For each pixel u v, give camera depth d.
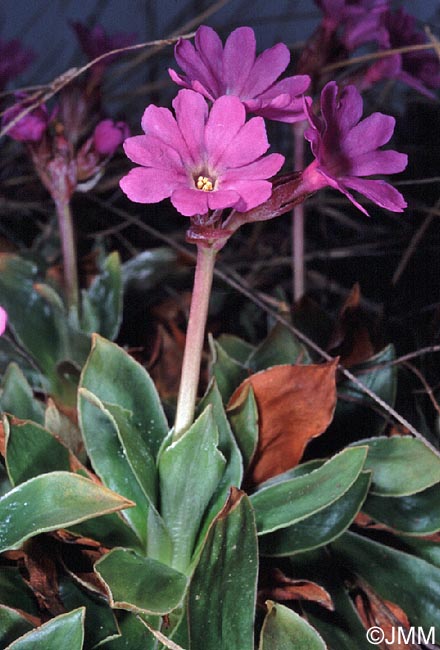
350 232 0.51
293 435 0.30
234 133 0.24
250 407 0.29
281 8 0.60
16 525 0.25
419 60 0.34
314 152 0.23
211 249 0.25
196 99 0.24
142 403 0.29
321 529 0.29
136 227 0.49
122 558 0.27
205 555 0.25
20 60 0.36
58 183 0.34
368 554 0.30
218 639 0.26
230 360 0.31
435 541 0.30
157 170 0.23
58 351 0.35
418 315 0.41
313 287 0.46
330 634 0.28
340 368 0.31
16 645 0.25
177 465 0.26
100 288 0.36
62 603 0.28
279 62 0.25
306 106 0.23
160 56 0.54
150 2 0.57
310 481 0.27
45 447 0.28
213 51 0.25
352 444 0.30
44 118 0.33
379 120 0.25
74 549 0.29
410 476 0.29
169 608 0.26
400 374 0.34
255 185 0.23
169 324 0.39
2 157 0.50
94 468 0.29
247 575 0.26
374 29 0.33
